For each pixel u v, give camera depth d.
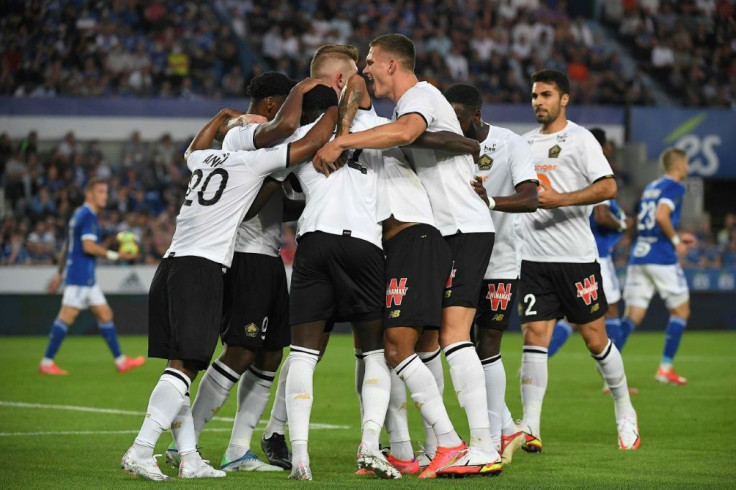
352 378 30.23
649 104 62.88
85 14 58.91
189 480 13.76
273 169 14.04
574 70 65.62
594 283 17.59
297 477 13.80
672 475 14.38
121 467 14.54
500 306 16.11
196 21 61.75
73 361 36.09
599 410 23.16
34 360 36.31
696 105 66.75
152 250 49.94
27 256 48.88
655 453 16.78
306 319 14.12
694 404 24.14
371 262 14.04
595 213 24.94
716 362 36.00
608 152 24.11
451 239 14.71
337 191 14.12
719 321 54.00
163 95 57.41
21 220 50.16
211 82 59.88
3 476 14.12
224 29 62.16
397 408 14.97
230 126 15.09
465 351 14.44
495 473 14.27
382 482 13.50
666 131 59.75
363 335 14.28
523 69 65.94
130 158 54.44
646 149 59.50
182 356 13.78
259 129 14.23
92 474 14.31
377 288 14.13
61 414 22.00
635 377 30.80
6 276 47.38
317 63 15.16
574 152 17.59
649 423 20.80
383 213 14.31
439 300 14.09
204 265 14.05
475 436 14.28
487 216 14.91
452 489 12.88
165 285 14.30
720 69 69.56
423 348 15.05
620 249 54.41
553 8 71.44
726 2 71.50
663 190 28.27
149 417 13.74
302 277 14.19
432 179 14.68
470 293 14.59
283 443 15.76
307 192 14.38
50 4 57.75
